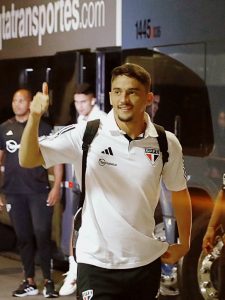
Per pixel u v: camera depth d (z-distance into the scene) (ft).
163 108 21.44
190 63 20.74
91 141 12.89
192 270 19.89
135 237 12.88
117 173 12.79
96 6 24.40
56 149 13.00
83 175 12.96
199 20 20.43
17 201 24.43
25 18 27.99
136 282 13.08
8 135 24.26
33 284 24.63
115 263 12.92
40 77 27.17
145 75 12.80
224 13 19.67
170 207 19.95
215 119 20.02
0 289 25.27
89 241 12.98
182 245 13.82
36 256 28.48
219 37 19.86
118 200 12.81
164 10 21.50
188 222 13.87
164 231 20.16
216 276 19.57
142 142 12.85
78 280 13.23
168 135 13.15
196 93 20.56
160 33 21.66
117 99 12.75
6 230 29.53
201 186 20.15
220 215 18.66
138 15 22.50
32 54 27.61
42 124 24.08
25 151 12.64
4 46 29.17
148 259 13.08
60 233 25.90
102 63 24.49
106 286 12.99
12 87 28.48
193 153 20.40
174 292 20.15
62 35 26.07
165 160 13.08
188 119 20.71
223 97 19.83
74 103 25.58
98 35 24.36
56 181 24.36
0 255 30.35
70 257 24.32
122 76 12.71
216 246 19.01
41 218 24.25
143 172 12.83
